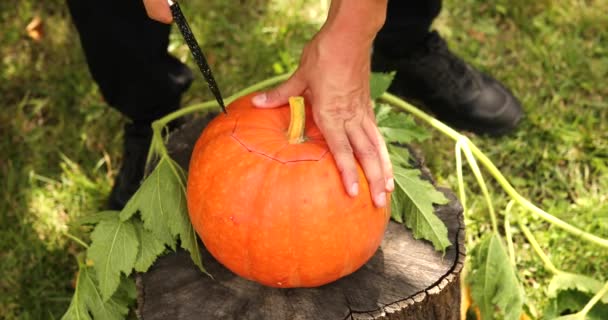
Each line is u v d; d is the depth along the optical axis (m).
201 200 1.07
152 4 1.04
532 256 1.58
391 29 1.59
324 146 1.06
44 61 1.94
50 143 1.79
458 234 1.20
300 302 1.13
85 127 1.81
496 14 2.03
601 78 1.86
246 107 1.13
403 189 1.19
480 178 1.27
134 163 1.57
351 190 1.03
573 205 1.65
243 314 1.13
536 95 1.84
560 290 1.32
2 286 1.58
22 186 1.71
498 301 1.23
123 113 1.51
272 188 1.03
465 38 1.97
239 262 1.08
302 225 1.03
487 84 1.77
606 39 1.96
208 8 2.05
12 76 1.91
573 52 1.91
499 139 1.77
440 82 1.72
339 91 1.05
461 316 1.32
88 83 1.88
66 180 1.72
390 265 1.17
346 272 1.09
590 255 1.57
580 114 1.81
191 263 1.19
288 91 1.11
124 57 1.37
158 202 1.17
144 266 1.16
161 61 1.44
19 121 1.82
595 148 1.74
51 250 1.62
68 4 1.31
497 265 1.25
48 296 1.56
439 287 1.14
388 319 1.13
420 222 1.18
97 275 1.16
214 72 1.91
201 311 1.13
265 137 1.07
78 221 1.21
